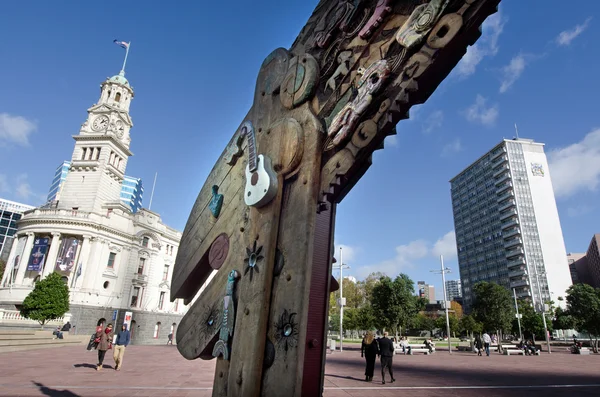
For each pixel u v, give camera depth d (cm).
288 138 207
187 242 293
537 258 7688
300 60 227
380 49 185
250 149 237
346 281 5219
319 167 195
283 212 202
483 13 148
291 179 205
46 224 3550
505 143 8656
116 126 4384
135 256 4078
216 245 253
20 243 3628
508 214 8225
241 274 215
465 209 9962
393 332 3070
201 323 238
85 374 984
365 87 182
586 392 845
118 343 1149
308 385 186
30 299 2689
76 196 3972
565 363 1894
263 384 178
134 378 934
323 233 215
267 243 197
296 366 165
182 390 751
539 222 7981
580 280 10588
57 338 2181
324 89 210
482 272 8925
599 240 9150
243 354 188
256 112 259
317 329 197
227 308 210
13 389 706
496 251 8531
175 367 1281
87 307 3434
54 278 2823
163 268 4547
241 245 224
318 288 203
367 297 4875
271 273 194
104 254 3731
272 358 178
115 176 4303
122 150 4462
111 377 940
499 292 3969
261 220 209
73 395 656
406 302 2983
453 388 882
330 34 215
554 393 826
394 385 921
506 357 2405
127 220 4047
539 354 2894
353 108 185
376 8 189
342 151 187
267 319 188
